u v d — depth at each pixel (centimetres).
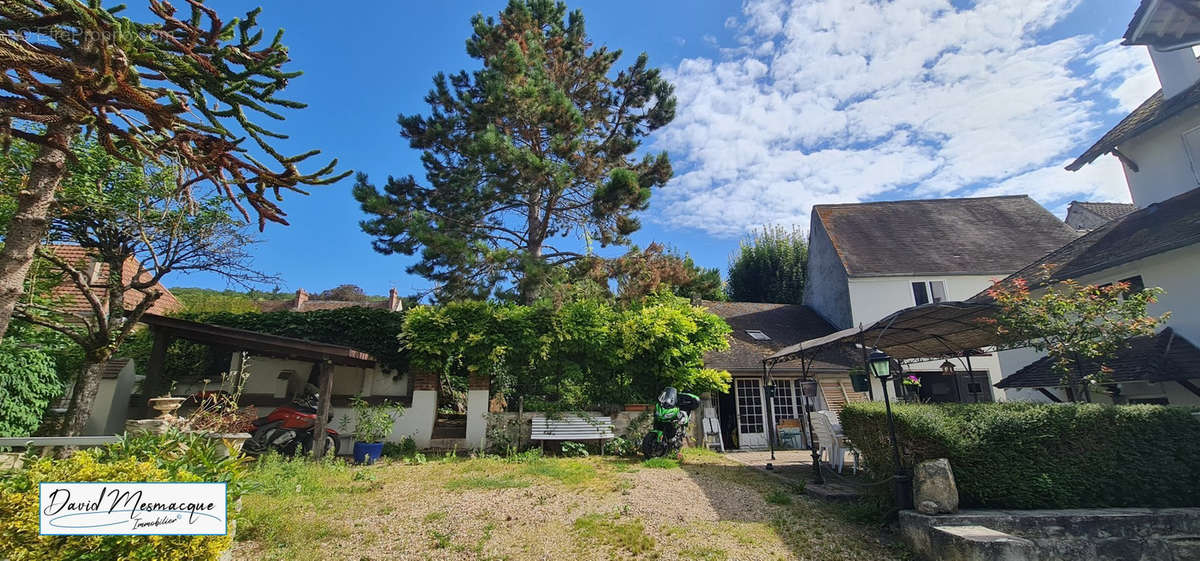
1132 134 1028
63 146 276
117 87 252
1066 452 544
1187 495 536
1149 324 682
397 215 1294
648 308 1327
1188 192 962
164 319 998
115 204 856
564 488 751
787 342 1677
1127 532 495
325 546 504
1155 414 557
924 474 532
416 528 560
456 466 928
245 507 559
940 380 1617
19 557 297
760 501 688
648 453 1059
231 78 307
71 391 1074
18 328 934
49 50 282
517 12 1472
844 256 1789
